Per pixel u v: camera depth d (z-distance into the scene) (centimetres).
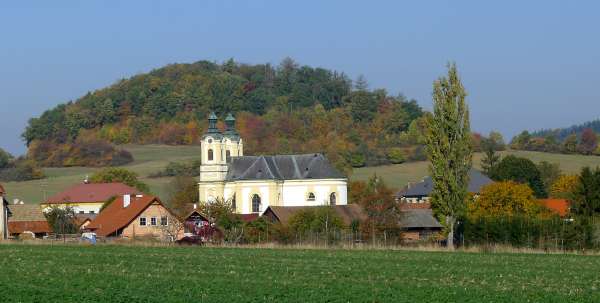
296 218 14812
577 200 13562
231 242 13638
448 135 13288
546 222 12300
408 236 15362
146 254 10431
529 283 7288
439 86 13425
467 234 13088
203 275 7788
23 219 17425
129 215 15825
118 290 6625
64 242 13375
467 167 13288
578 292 6644
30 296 6319
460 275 7906
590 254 10862
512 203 17050
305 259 9725
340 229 14438
